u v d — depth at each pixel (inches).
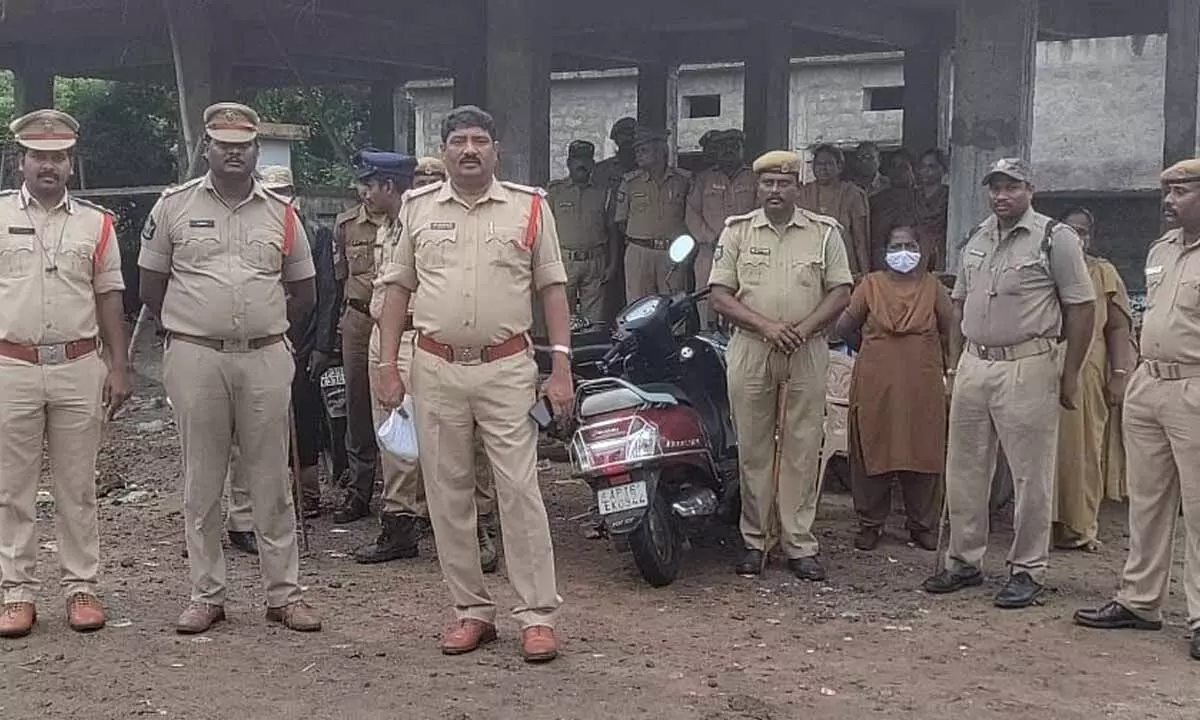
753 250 245.0
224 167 198.8
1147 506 213.3
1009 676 191.2
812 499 251.4
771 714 172.7
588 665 192.7
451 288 189.9
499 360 191.9
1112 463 305.1
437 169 253.6
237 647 199.6
